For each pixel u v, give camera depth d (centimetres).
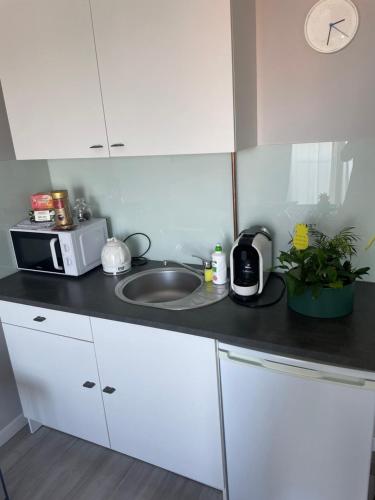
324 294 141
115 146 164
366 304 152
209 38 135
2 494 181
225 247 196
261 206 181
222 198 189
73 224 204
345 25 147
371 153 156
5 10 167
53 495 182
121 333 162
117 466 195
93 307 166
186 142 150
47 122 176
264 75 164
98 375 178
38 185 223
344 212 166
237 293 161
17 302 183
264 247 163
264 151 173
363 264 168
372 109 152
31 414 212
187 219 201
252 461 152
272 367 134
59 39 161
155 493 179
